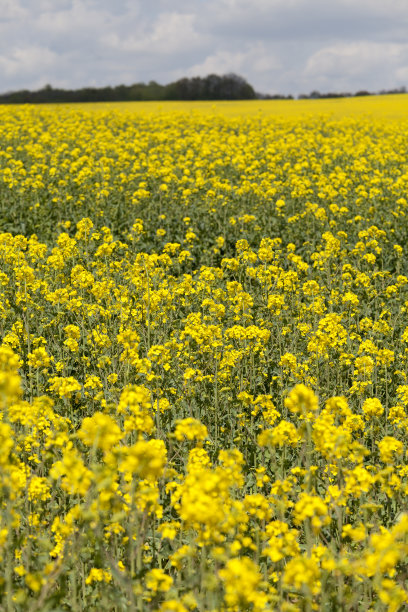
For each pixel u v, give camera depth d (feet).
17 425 19.04
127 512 13.15
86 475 11.24
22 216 53.47
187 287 34.06
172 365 25.02
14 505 13.04
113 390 22.27
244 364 25.98
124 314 28.99
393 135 110.63
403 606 12.77
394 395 26.27
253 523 15.89
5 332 28.40
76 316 31.83
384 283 38.96
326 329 26.32
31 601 11.18
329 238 41.78
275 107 184.75
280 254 44.45
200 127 122.42
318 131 119.85
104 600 12.24
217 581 10.99
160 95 260.01
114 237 49.49
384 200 58.70
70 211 53.47
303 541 16.33
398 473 17.17
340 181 64.69
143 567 13.25
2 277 32.19
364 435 20.20
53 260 35.47
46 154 77.51
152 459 11.10
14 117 124.36
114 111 141.69
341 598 12.30
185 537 15.55
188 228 50.42
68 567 12.14
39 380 23.58
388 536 10.83
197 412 22.29
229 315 32.89
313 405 14.07
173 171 71.00
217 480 10.43
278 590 12.91
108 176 62.80
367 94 259.80
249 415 23.29
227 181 63.82
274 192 55.72
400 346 30.86
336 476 17.02
